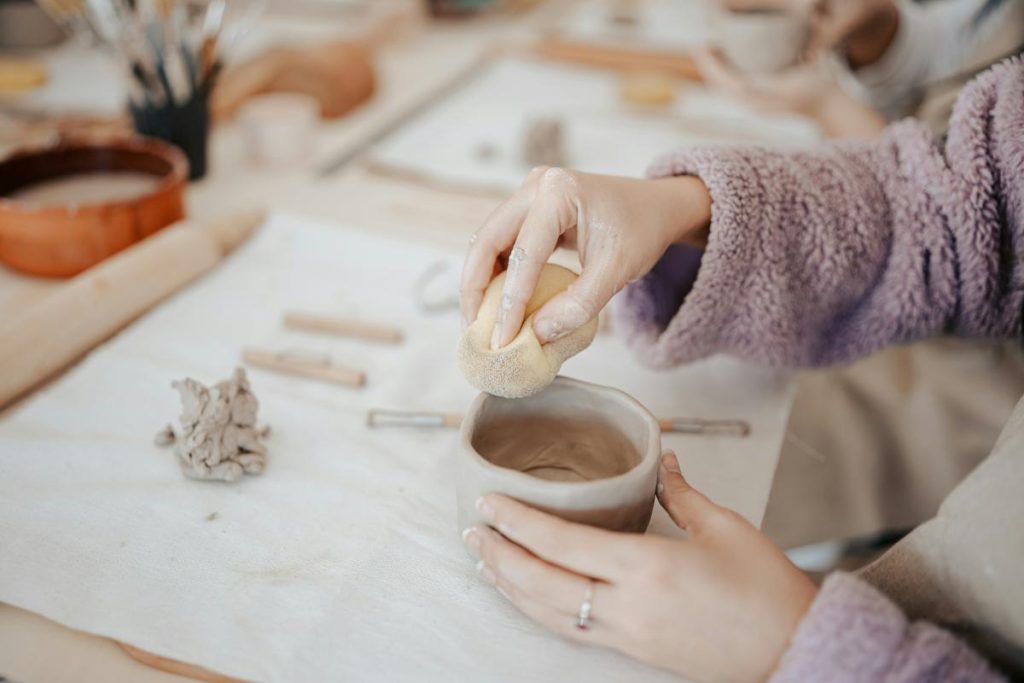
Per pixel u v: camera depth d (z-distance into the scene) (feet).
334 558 1.77
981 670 1.30
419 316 2.68
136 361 2.36
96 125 3.67
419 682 1.51
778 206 2.06
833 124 3.76
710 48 3.96
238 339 2.50
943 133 2.26
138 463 2.00
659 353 2.16
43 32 4.62
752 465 2.09
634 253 1.78
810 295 2.17
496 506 1.52
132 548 1.76
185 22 3.31
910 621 1.41
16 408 2.20
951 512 1.48
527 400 1.80
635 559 1.46
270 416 2.18
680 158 2.13
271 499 1.91
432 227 3.22
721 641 1.43
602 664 1.57
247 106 3.87
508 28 5.91
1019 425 1.54
